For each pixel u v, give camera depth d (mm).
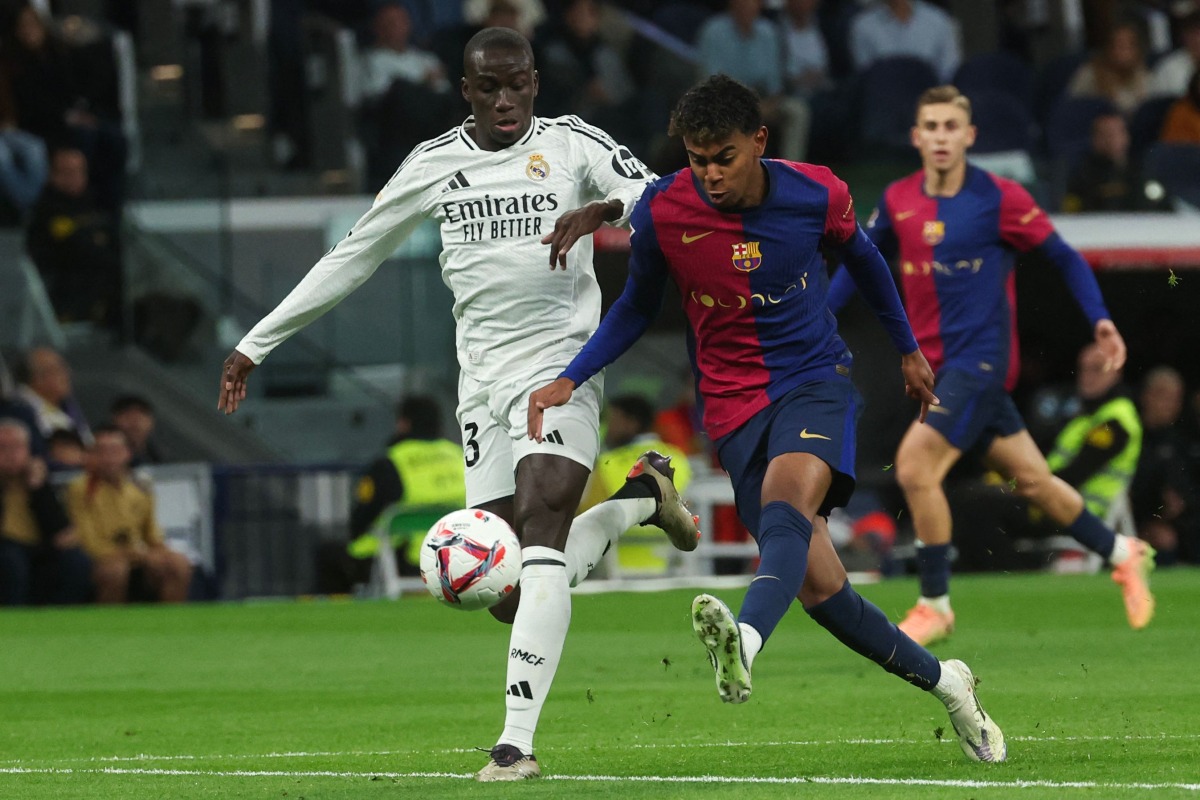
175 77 73938
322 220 68125
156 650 35938
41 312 61062
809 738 20516
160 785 17719
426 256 64188
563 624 17922
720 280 17750
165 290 63281
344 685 28984
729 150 16953
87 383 60812
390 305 63875
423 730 22672
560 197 19297
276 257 66938
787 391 17906
